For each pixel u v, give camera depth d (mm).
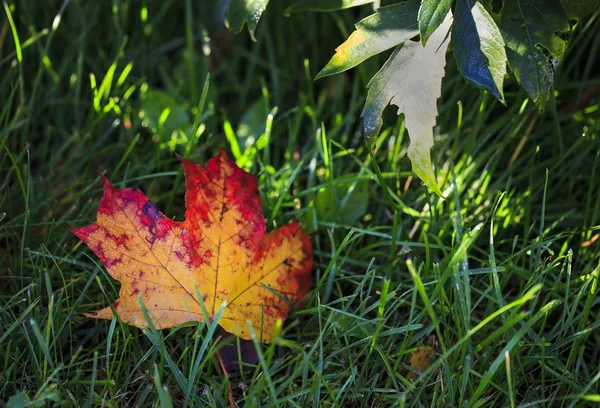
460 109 562
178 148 622
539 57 475
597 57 629
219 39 682
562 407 475
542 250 525
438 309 518
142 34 656
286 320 530
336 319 520
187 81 671
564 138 601
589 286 515
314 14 669
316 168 614
